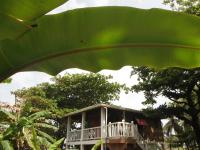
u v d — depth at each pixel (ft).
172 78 75.10
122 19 5.36
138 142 67.10
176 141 95.71
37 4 4.09
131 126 67.92
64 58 5.81
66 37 5.52
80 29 5.46
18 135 19.21
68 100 128.47
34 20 4.30
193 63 5.72
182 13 5.11
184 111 78.02
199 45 5.44
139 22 5.33
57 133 104.63
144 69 79.10
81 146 77.97
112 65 5.97
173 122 105.50
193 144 97.81
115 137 67.26
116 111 78.69
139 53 5.78
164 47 5.64
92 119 85.51
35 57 5.65
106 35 5.54
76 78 128.88
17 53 5.50
